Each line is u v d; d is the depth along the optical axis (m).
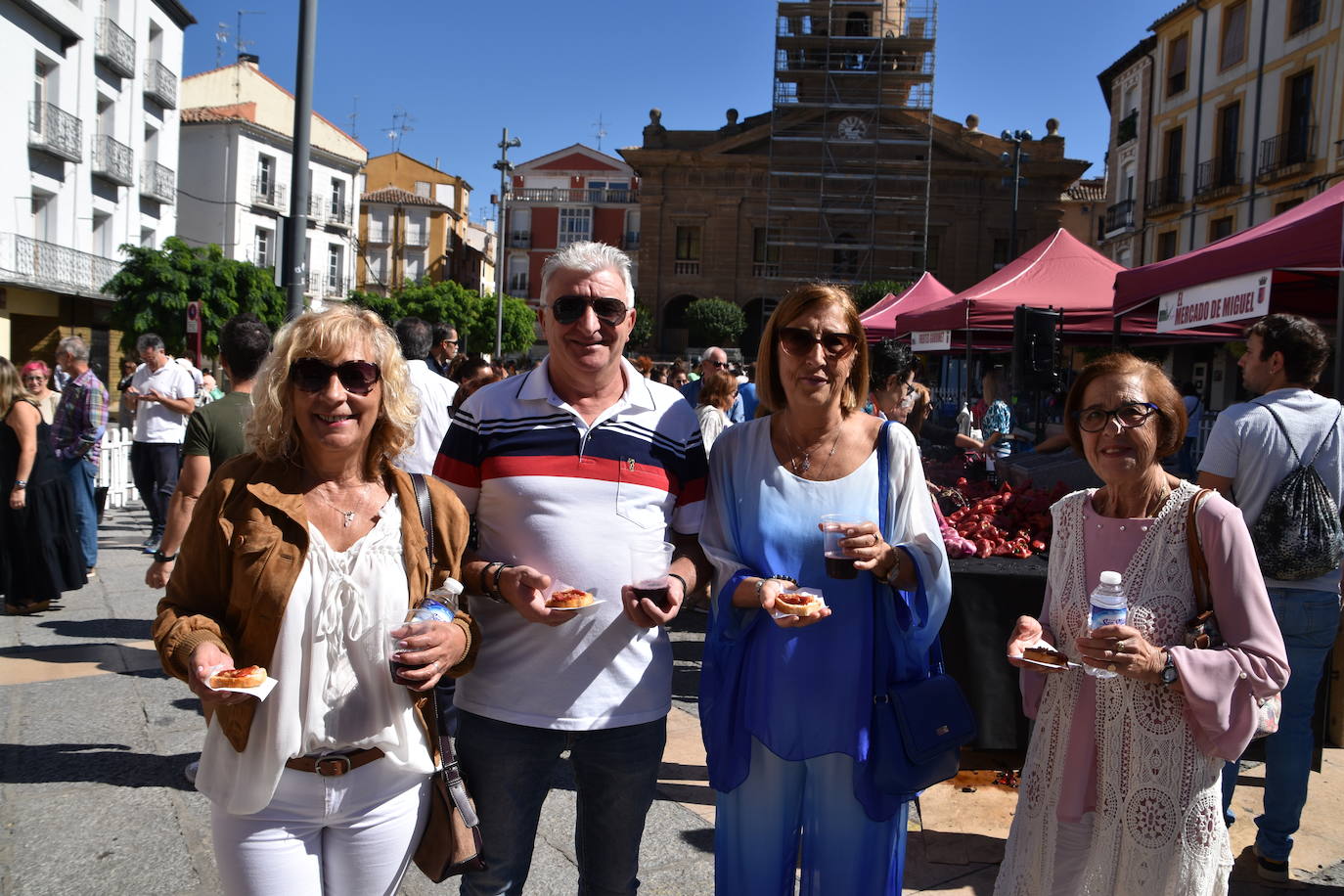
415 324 5.15
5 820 3.47
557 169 56.91
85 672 5.21
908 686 2.38
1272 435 3.17
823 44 45.62
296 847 1.91
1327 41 21.55
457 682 2.41
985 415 11.18
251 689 1.74
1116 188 32.69
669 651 2.46
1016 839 2.40
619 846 2.39
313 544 1.92
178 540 3.81
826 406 2.40
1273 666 2.08
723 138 49.84
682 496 2.50
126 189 25.59
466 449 2.39
